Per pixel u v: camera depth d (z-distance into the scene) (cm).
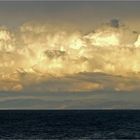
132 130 18638
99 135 16200
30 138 15038
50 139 14738
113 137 15488
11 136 15700
